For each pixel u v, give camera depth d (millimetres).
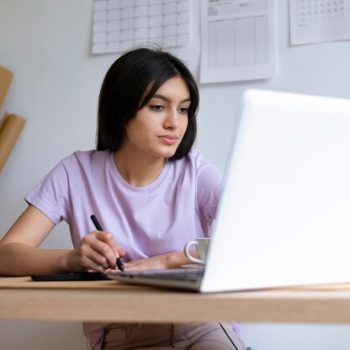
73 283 727
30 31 1925
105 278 829
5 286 700
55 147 1861
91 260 918
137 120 1256
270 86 1666
